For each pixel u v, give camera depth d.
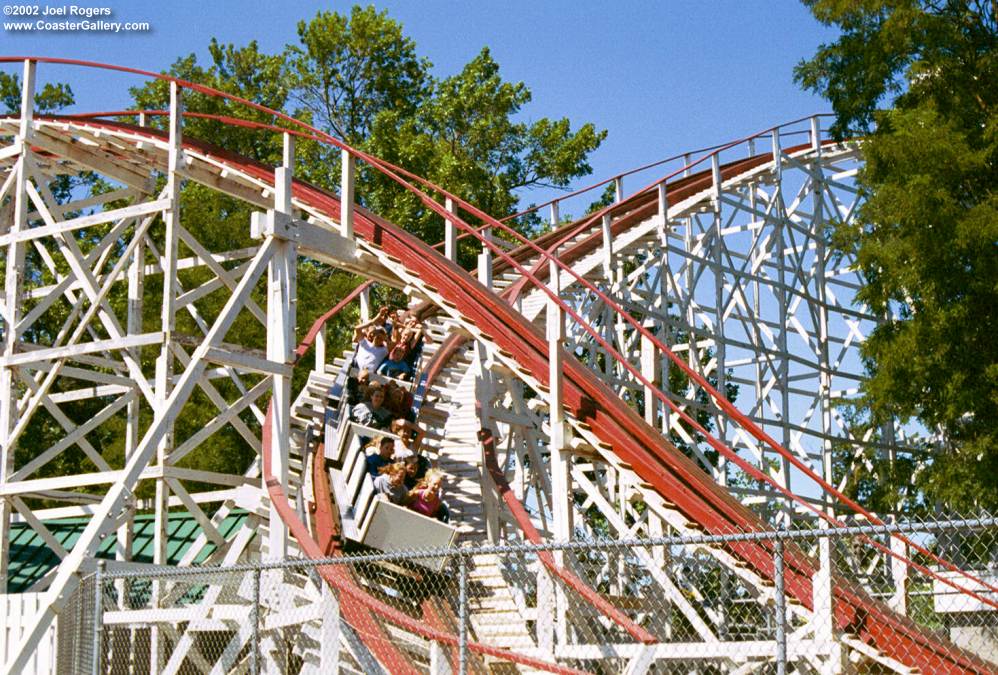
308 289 42.62
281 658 15.24
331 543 16.95
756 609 17.56
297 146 47.88
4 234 23.64
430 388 21.11
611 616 13.62
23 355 20.59
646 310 26.41
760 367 28.50
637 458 16.64
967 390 21.89
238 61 49.72
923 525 8.59
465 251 45.25
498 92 48.44
